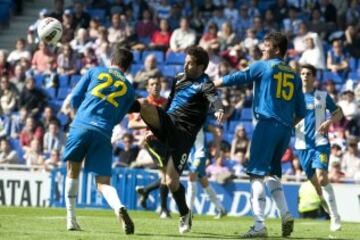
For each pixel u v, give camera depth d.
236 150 65.56
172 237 30.67
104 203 60.84
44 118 71.38
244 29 82.75
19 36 90.50
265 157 33.06
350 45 79.62
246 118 72.69
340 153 61.56
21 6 93.12
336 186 58.84
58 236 29.98
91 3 89.31
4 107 74.88
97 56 79.88
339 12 85.75
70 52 80.06
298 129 41.16
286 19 82.81
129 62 33.59
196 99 33.19
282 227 33.88
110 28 83.12
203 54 33.16
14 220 39.72
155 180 60.22
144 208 58.06
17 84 76.25
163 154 38.69
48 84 78.31
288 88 33.53
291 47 80.50
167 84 71.38
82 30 81.81
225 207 60.16
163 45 81.38
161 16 87.75
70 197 33.56
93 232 32.41
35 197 62.59
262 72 33.28
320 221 50.03
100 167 32.09
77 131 32.16
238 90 73.69
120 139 67.19
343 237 34.78
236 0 87.19
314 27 82.25
